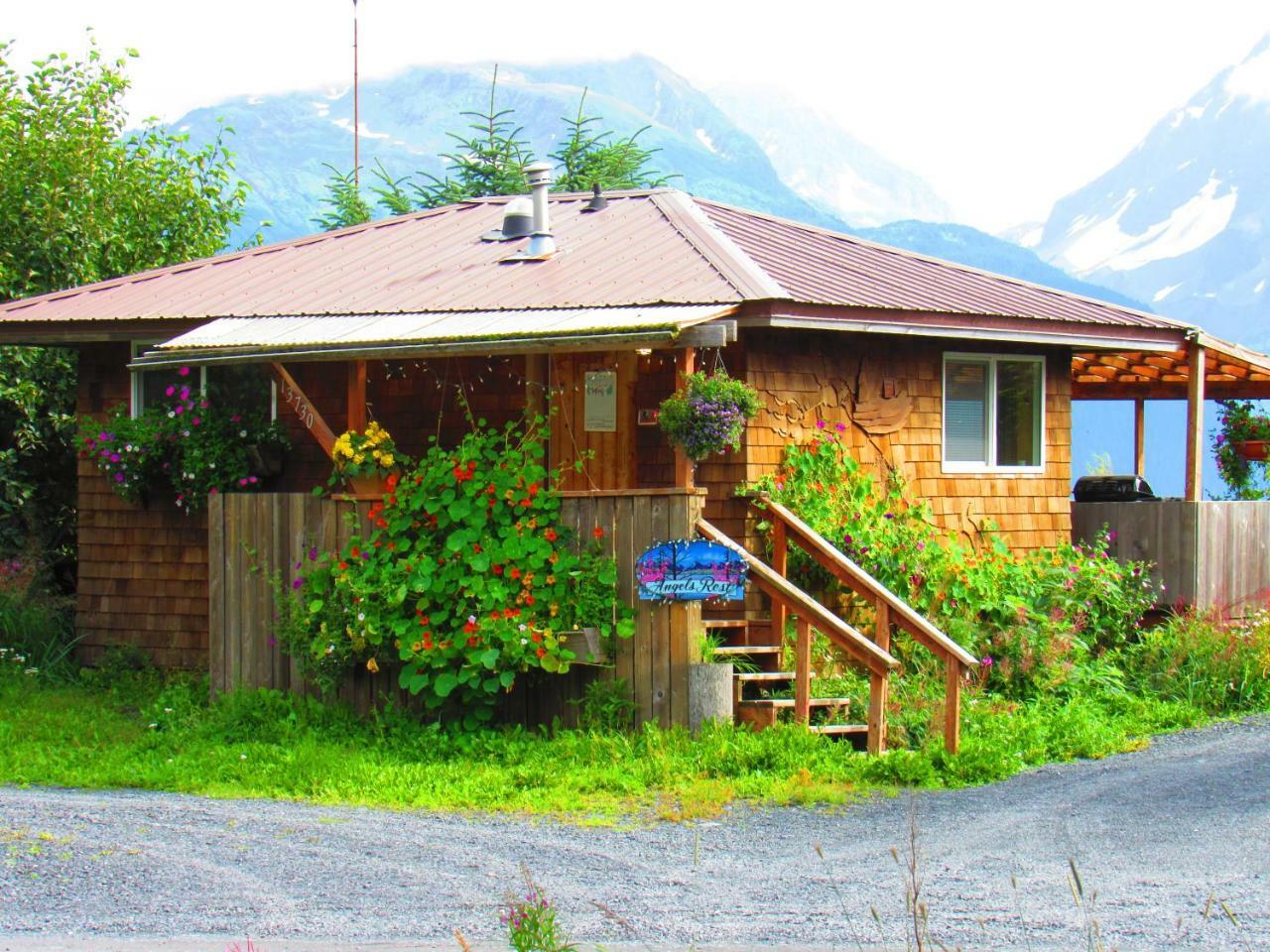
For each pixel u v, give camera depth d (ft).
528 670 40.93
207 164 76.07
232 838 30.25
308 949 23.09
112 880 27.07
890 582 46.24
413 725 40.75
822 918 25.02
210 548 44.29
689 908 25.70
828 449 46.60
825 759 37.86
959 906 25.79
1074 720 42.70
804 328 44.27
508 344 40.55
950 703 38.55
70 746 40.60
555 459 47.57
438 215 61.05
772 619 43.88
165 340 50.98
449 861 28.91
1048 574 51.21
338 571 41.65
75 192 69.82
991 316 48.91
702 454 39.81
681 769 36.91
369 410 50.26
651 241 51.37
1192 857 29.30
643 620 39.88
